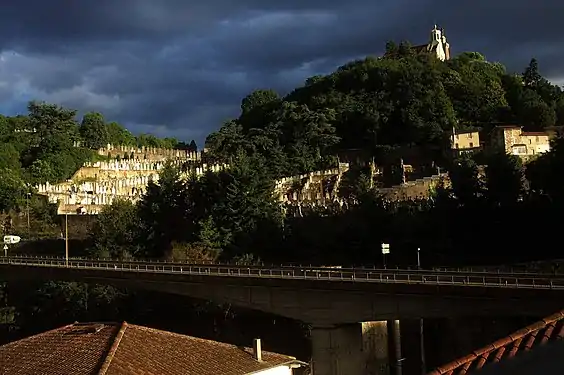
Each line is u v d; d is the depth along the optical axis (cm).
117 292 10412
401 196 14725
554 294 5584
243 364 4275
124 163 19612
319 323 7300
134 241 12531
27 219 15600
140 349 4094
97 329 4453
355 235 11644
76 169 18975
